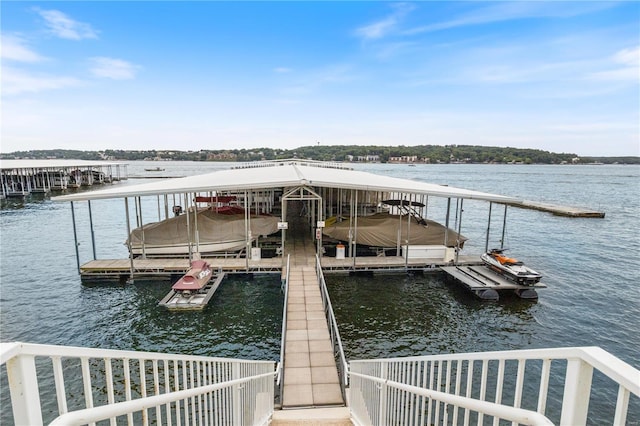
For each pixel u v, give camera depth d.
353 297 15.50
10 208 41.44
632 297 15.91
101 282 16.81
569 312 14.34
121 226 32.06
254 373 6.00
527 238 28.14
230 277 17.12
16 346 1.39
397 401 4.21
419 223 20.50
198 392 3.09
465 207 47.28
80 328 12.62
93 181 67.81
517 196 58.03
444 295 15.77
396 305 14.77
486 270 17.45
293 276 15.55
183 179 22.52
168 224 19.38
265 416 6.24
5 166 50.03
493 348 11.71
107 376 2.11
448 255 18.25
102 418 1.88
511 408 1.86
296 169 25.27
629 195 60.53
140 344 11.70
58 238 26.91
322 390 8.12
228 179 19.03
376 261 18.16
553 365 10.33
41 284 16.64
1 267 19.41
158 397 2.41
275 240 21.73
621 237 28.45
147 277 16.92
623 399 1.30
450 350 11.57
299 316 11.81
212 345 11.72
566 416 1.54
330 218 23.44
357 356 11.17
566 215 39.16
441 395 2.73
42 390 8.96
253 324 13.02
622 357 11.38
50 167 54.47
